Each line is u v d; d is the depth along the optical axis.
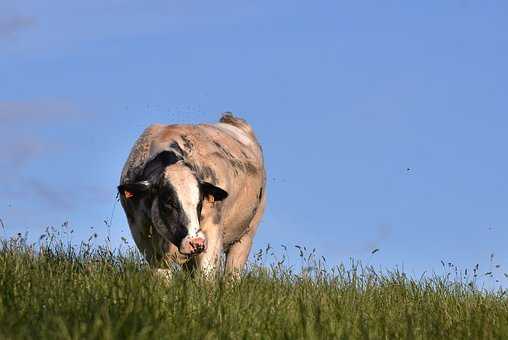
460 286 15.84
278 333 10.32
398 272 16.20
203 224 15.37
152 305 10.57
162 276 12.98
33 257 14.45
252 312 11.36
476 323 11.80
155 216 14.88
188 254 14.55
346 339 10.34
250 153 17.89
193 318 10.72
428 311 13.33
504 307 14.17
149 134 16.34
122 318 9.73
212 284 13.30
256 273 15.08
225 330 10.25
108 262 14.15
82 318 9.96
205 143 16.41
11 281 11.84
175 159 15.44
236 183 16.91
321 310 11.56
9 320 9.62
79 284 12.35
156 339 9.32
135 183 14.88
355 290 14.58
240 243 18.84
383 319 11.49
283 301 12.51
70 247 15.36
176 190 14.73
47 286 11.84
